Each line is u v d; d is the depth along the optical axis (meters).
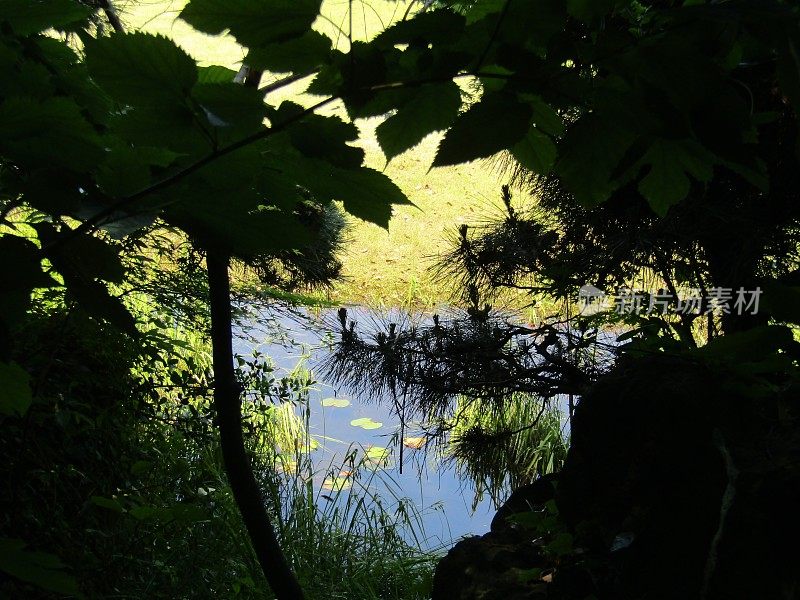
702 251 3.43
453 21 0.62
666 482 1.68
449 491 4.91
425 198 8.70
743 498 1.51
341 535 4.24
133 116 0.63
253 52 0.64
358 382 3.56
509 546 2.14
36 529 2.69
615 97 0.61
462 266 3.72
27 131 0.61
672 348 2.02
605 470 1.81
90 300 0.63
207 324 4.31
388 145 0.67
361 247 8.02
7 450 2.71
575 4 0.64
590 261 3.27
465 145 0.63
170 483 3.55
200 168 0.66
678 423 1.70
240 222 0.67
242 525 3.62
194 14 0.61
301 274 4.69
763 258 3.12
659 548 1.65
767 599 1.44
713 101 0.59
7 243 0.60
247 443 4.35
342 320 3.64
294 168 0.70
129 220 0.65
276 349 6.23
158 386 3.59
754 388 1.69
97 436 3.17
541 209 3.71
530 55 0.63
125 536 3.03
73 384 2.92
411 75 0.65
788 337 1.68
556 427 4.90
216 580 3.20
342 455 5.28
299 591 1.39
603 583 1.71
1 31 0.72
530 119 0.64
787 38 0.54
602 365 3.18
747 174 0.64
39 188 0.64
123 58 0.61
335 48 0.63
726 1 0.57
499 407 3.68
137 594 2.86
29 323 2.66
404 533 4.48
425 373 3.42
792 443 1.57
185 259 3.97
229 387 1.36
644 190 0.73
